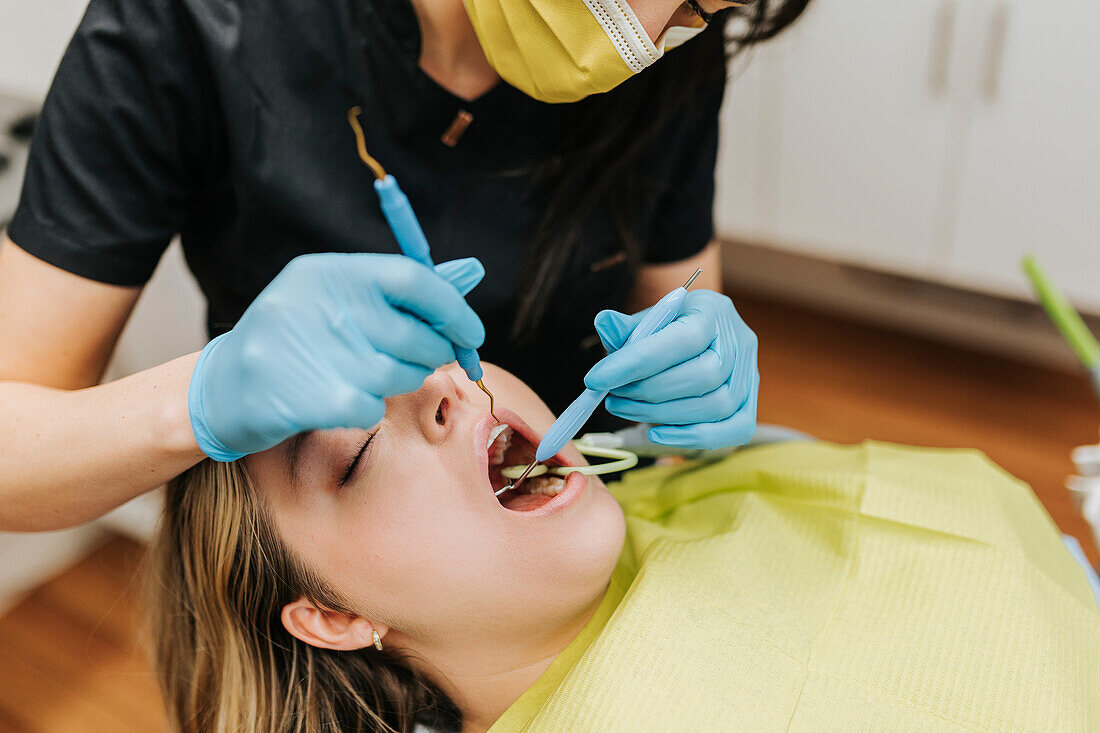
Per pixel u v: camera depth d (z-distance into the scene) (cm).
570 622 88
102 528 195
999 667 79
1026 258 112
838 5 195
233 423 62
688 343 73
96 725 163
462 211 95
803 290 255
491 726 92
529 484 88
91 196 82
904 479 97
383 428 80
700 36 86
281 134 87
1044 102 184
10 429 75
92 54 81
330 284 60
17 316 82
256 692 93
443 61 87
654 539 94
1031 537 95
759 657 81
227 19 83
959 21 185
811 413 222
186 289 179
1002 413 216
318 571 84
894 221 212
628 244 100
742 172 227
